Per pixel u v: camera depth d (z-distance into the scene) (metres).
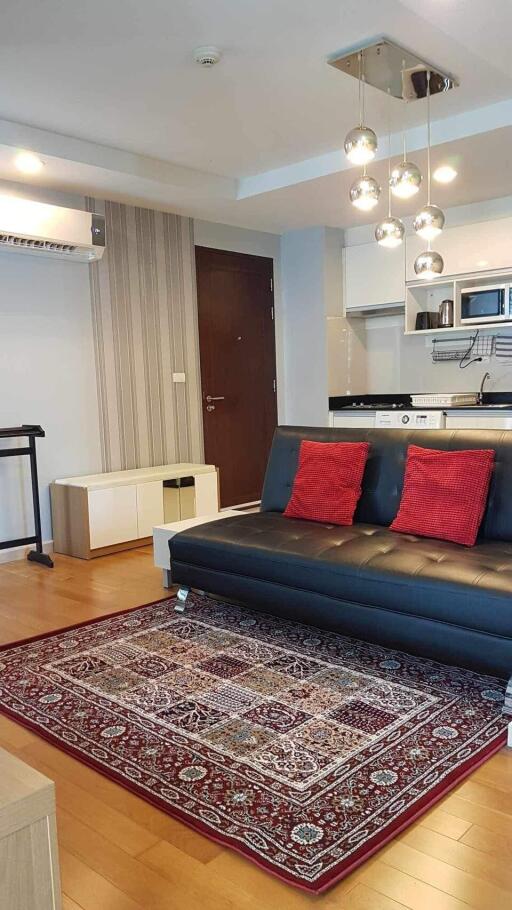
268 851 1.66
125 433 5.15
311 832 1.72
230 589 3.16
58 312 4.70
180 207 5.18
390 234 3.16
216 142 4.17
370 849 1.65
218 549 3.16
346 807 1.82
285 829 1.74
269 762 2.05
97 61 3.10
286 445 3.88
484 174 4.54
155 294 5.29
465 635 2.38
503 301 5.12
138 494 4.76
